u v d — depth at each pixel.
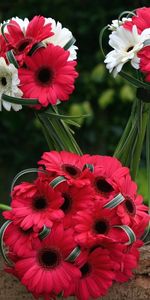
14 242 1.66
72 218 1.66
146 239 1.94
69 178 1.67
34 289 1.65
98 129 4.44
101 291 1.68
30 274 1.65
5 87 1.77
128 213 1.69
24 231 1.67
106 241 1.65
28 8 4.33
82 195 1.67
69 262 1.66
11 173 4.56
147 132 1.88
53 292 1.67
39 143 4.56
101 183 1.71
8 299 1.82
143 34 1.75
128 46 1.77
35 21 1.78
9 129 4.57
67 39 1.80
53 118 1.83
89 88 4.30
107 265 1.66
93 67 4.34
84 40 4.34
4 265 1.81
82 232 1.65
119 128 4.43
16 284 1.82
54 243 1.65
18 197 1.67
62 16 4.32
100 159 1.75
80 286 1.67
